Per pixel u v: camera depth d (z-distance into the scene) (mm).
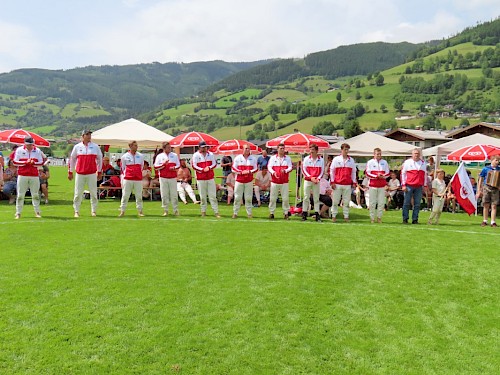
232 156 20141
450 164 50688
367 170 12320
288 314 5320
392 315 5402
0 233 9172
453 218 14570
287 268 7082
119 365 4164
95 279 6332
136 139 18297
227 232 9883
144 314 5207
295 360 4336
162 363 4219
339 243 8984
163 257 7551
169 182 12578
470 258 7957
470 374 4199
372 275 6859
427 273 7016
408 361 4395
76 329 4801
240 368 4176
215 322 5043
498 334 4992
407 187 12359
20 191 11273
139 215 12398
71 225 10281
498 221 13906
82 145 11648
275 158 12359
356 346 4641
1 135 16578
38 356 4273
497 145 19266
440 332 5008
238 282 6348
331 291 6109
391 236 9891
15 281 6176
